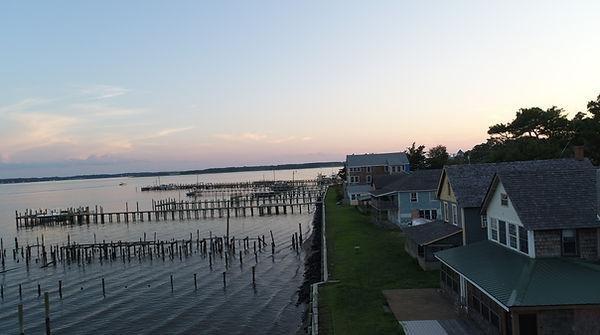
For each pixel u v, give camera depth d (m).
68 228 113.94
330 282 36.62
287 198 162.62
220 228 101.00
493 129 82.94
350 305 29.59
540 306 18.41
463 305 25.75
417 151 126.56
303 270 58.16
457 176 39.69
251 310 42.88
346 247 51.56
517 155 64.06
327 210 95.75
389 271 38.41
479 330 23.34
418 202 61.78
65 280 58.03
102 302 47.22
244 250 73.44
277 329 37.50
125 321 41.09
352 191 104.19
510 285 20.80
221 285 52.22
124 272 61.12
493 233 29.95
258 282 53.03
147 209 156.38
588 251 23.72
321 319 27.89
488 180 38.50
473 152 116.44
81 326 40.28
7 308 46.62
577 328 18.75
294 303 44.22
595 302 18.41
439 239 37.28
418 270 37.94
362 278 36.91
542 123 75.44
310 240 80.44
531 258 23.91
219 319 40.72
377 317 26.70
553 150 62.81
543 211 24.45
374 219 71.06
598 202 24.33
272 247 71.44
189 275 57.69
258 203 142.12
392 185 67.50
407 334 23.36
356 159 121.12
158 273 59.66
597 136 57.94
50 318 42.72
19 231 111.88
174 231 99.19
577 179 26.31
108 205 179.88
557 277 20.91
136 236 94.06
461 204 36.47
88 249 79.88
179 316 41.91
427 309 27.58
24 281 58.75
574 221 23.67
